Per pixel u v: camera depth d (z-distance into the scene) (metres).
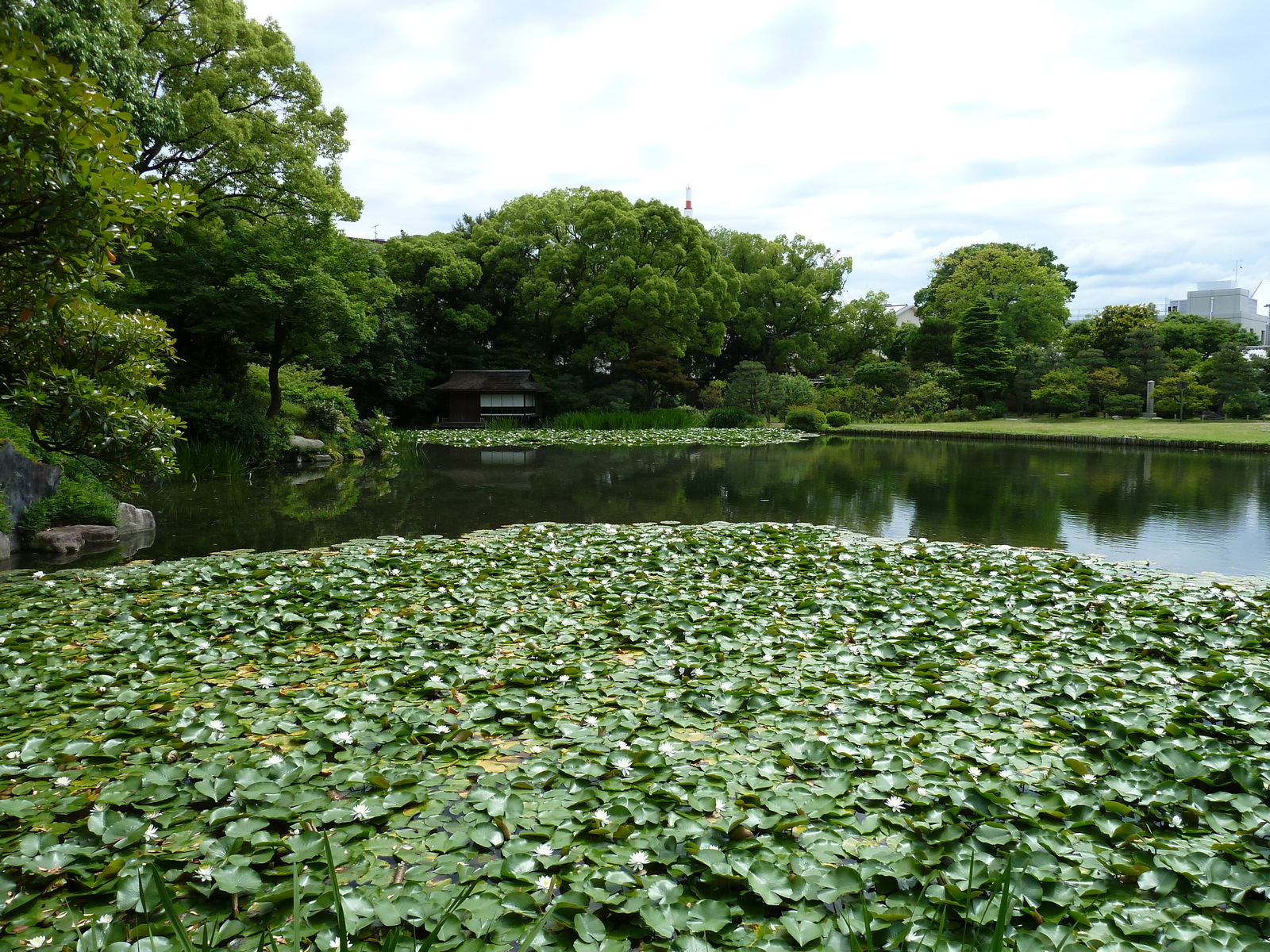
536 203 30.80
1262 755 2.61
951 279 38.81
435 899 1.84
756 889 1.88
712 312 30.55
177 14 13.59
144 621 4.23
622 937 1.75
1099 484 11.52
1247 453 16.98
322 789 2.37
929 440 22.27
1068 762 2.52
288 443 15.12
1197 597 4.84
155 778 2.40
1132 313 29.84
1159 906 1.86
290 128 14.88
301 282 13.98
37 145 3.05
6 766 2.49
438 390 27.92
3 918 1.76
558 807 2.29
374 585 5.07
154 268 13.31
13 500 6.57
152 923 1.73
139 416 5.46
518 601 4.73
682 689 3.28
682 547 6.42
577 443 22.05
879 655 3.71
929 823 2.18
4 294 4.02
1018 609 4.53
